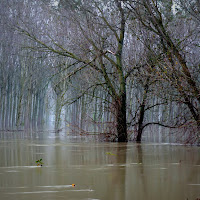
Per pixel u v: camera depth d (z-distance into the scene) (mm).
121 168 13281
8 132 39469
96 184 10398
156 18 21578
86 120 27516
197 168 13234
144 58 23047
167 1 22609
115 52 25734
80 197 8875
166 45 22141
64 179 11102
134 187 9984
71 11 26734
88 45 26391
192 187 9953
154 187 9961
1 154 17781
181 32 23047
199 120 20938
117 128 25875
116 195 9062
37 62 57719
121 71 25812
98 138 26672
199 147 21266
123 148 20859
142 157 16625
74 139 28203
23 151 19219
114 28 26266
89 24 25594
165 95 22906
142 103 25531
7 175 11844
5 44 55812
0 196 8992
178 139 24219
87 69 26594
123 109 25859
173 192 9352
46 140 27266
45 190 9625
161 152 18688
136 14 22484
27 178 11305
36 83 62656
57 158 16203
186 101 21094
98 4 25156
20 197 8891
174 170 12820
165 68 20000
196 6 21141
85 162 14906
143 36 22656
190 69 20641
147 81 23422
